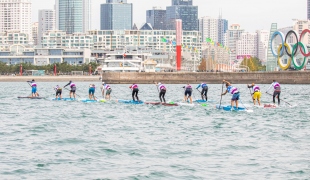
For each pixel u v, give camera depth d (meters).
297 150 71.00
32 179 56.72
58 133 87.56
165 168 61.31
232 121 102.88
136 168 61.38
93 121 105.31
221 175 58.41
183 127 94.81
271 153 69.19
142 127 95.38
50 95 196.62
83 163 63.84
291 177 57.44
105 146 74.38
